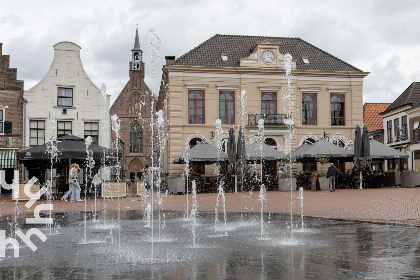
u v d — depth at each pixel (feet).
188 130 110.83
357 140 88.28
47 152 71.92
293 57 121.29
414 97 134.51
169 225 37.63
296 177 96.99
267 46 114.93
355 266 19.79
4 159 92.99
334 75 117.08
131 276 18.70
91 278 18.47
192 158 87.76
